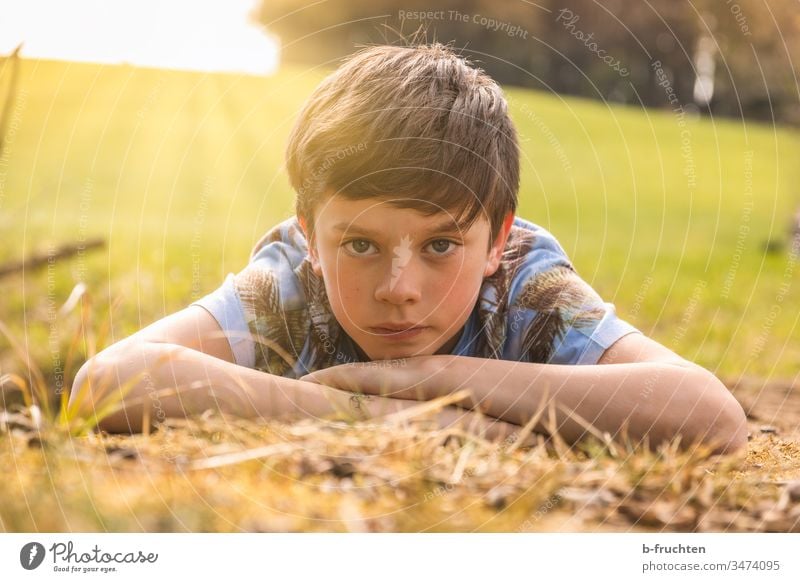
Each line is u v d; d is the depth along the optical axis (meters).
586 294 2.22
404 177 1.80
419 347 1.94
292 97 9.07
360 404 1.78
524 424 1.83
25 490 1.35
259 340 2.06
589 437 1.78
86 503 1.32
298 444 1.50
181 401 1.78
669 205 9.27
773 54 10.58
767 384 3.35
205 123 8.45
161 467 1.44
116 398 1.76
